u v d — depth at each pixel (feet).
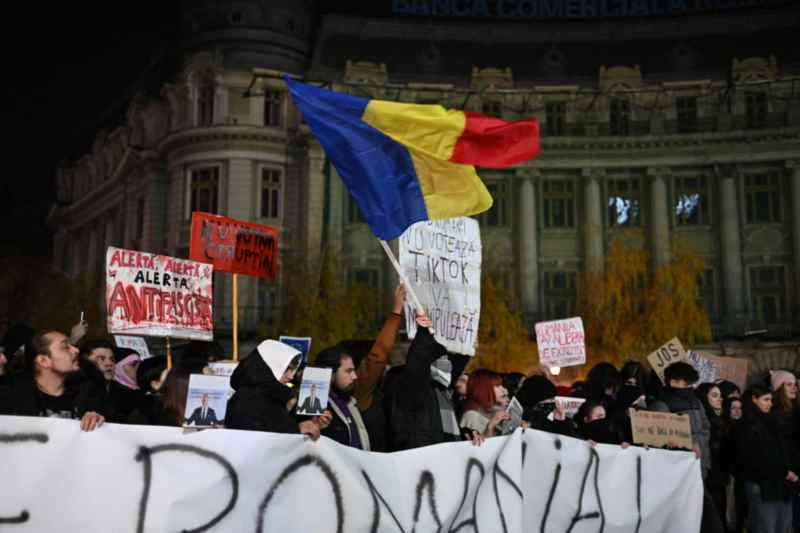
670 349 34.63
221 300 123.65
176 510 14.71
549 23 141.08
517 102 133.39
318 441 16.21
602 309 120.16
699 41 136.67
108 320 22.24
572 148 128.98
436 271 23.02
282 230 126.11
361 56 136.56
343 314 118.93
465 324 23.82
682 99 132.16
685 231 127.54
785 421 33.04
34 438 13.96
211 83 129.08
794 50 133.08
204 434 15.17
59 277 161.68
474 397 23.13
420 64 136.98
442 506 18.37
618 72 133.49
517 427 22.07
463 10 143.54
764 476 29.55
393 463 17.83
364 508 16.61
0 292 164.66
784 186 126.00
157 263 23.45
